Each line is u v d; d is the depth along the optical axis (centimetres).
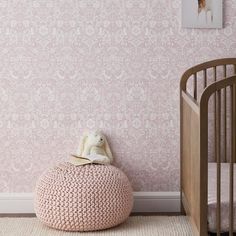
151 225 357
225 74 372
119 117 383
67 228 341
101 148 380
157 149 385
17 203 388
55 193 340
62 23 377
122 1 376
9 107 382
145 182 388
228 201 290
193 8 375
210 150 380
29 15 377
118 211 343
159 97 381
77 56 379
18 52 379
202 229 283
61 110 383
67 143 385
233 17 377
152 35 378
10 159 386
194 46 379
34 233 343
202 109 277
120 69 380
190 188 322
